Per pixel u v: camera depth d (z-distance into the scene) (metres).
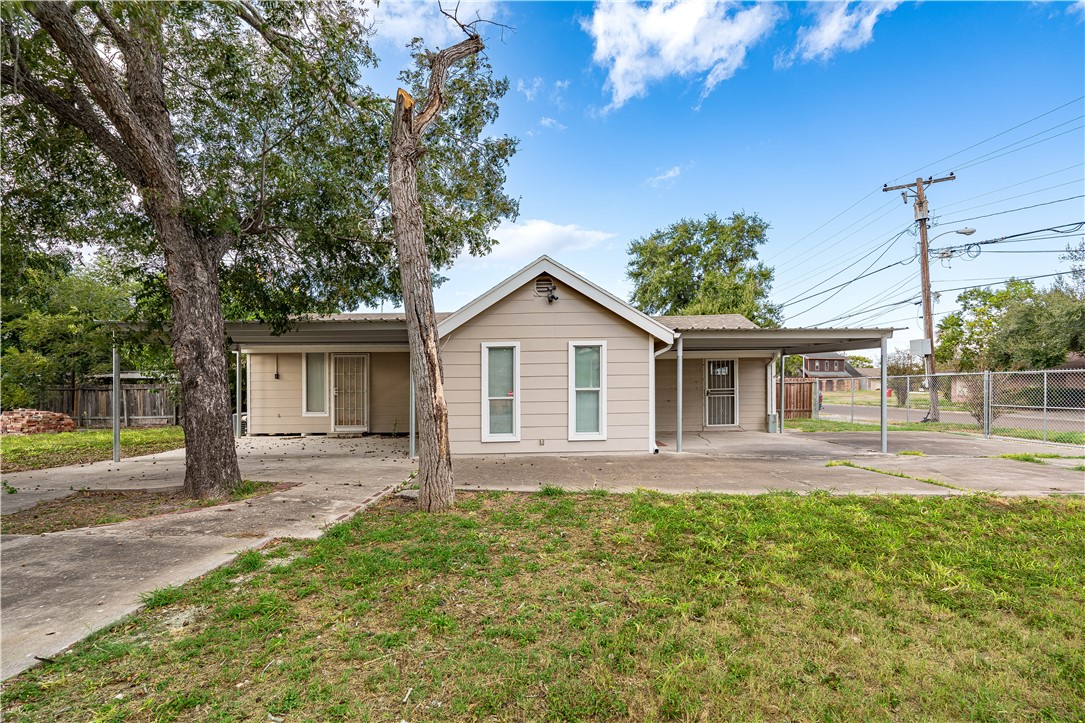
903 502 5.49
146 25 4.74
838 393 42.28
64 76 5.59
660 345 9.98
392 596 3.14
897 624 2.81
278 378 13.62
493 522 4.79
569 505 5.41
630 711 2.05
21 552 3.90
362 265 8.69
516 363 8.97
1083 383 18.03
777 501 5.48
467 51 5.63
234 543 4.13
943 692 2.19
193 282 5.91
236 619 2.81
